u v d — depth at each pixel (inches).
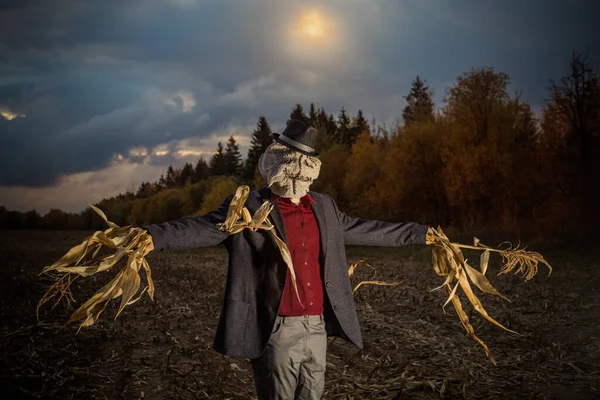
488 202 1342.3
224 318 113.7
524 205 1289.4
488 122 1392.7
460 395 177.9
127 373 210.5
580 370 204.7
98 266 101.9
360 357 229.3
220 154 4217.5
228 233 114.3
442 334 271.9
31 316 313.9
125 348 246.8
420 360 222.4
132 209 4384.8
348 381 197.8
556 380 195.0
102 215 110.0
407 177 1584.6
